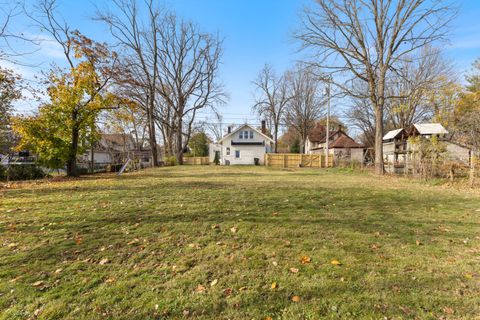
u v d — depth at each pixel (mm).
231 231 4441
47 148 13562
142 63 26688
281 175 15906
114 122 22719
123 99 15836
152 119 28906
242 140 35281
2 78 11305
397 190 9172
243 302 2461
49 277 2926
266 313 2309
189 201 6855
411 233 4410
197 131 45438
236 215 5445
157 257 3441
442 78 20562
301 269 3100
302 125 46375
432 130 22891
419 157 13836
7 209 5934
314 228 4625
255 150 35000
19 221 4984
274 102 43844
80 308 2381
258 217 5305
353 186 10219
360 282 2797
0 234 4262
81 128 14680
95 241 3980
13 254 3508
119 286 2740
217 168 24906
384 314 2273
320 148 41750
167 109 33719
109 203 6594
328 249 3697
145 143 53844
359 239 4105
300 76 42719
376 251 3643
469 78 26594
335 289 2660
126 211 5750
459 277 2914
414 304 2416
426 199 7371
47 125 13375
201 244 3875
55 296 2561
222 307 2393
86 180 12531
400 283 2775
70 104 13648
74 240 4020
